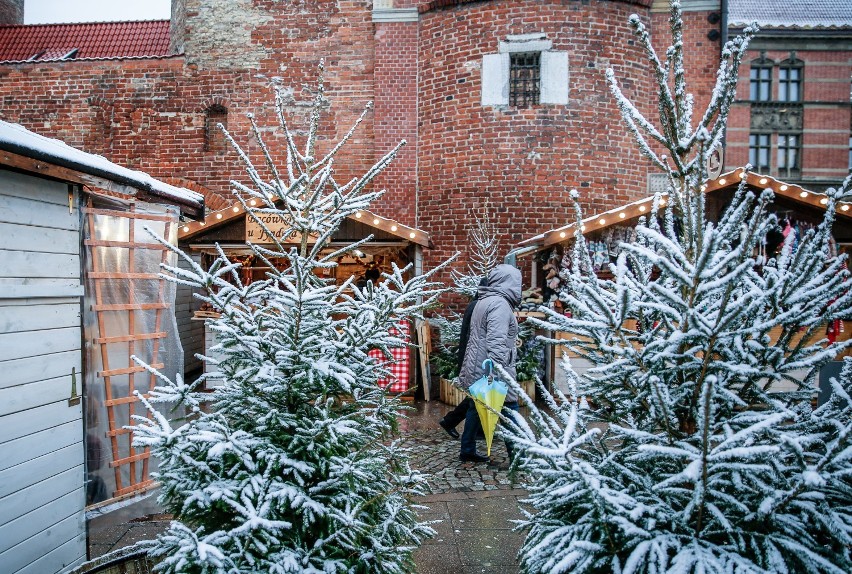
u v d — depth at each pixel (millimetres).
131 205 4613
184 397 2920
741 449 1829
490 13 10406
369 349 3293
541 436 2393
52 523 3717
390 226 8750
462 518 4617
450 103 10750
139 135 12109
